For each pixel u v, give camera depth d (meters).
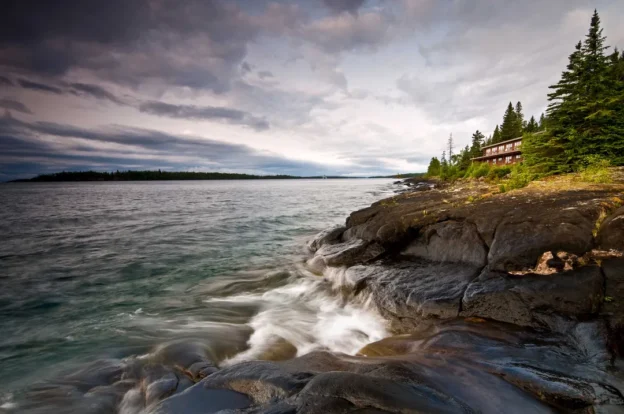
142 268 13.41
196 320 8.43
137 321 8.38
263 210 35.34
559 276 6.34
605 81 17.92
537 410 3.60
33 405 5.10
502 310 6.42
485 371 4.35
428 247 10.17
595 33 18.06
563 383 3.97
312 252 15.88
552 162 19.06
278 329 7.91
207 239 19.48
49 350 6.93
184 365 5.64
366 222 14.01
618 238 6.56
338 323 8.42
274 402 3.63
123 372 5.87
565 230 7.13
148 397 4.88
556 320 5.80
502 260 7.38
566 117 18.45
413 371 4.20
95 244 17.81
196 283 11.59
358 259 11.42
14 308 9.31
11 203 43.00
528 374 4.16
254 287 11.20
